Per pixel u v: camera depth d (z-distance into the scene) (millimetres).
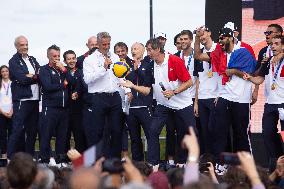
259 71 22766
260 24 27828
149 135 23234
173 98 22984
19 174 11500
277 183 18094
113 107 25234
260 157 27391
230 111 23281
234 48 23172
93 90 25109
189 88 24141
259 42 27922
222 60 23266
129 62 26141
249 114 23297
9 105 29172
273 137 22719
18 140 26281
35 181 11742
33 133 26594
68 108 26703
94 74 24750
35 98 26375
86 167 10008
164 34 25562
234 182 13508
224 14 27422
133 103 25547
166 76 22688
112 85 25078
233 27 23375
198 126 25391
